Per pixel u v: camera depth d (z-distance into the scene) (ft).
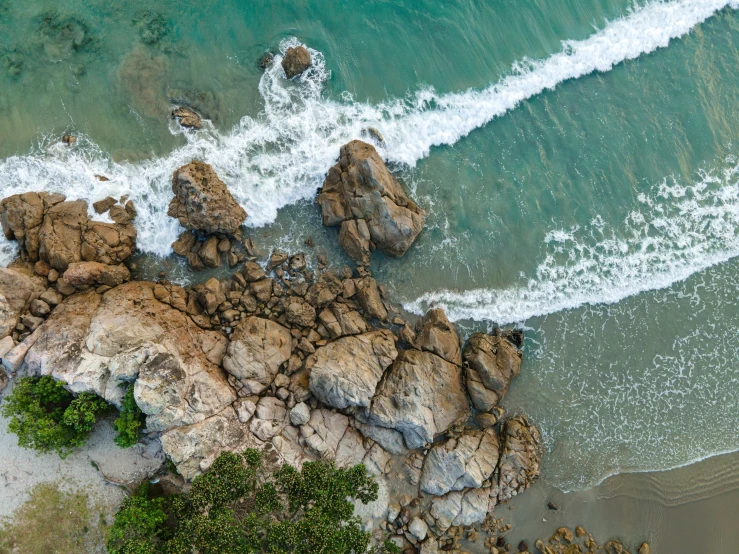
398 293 96.94
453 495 90.74
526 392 97.91
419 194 98.73
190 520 73.41
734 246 103.55
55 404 82.53
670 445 98.78
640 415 99.14
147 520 78.54
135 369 80.84
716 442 99.35
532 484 95.45
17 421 78.23
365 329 93.40
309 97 98.48
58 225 88.84
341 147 94.22
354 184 90.68
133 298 87.51
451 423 92.38
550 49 103.96
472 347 95.20
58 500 82.64
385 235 92.12
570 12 104.63
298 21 100.12
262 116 97.45
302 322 91.25
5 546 80.48
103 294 88.38
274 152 96.73
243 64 98.53
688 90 106.42
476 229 99.50
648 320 100.89
